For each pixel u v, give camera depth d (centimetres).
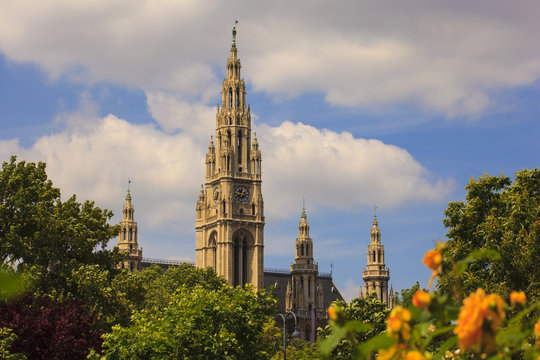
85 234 8462
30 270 7625
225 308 6309
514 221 6006
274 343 11162
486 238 6128
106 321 8094
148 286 14188
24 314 5553
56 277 8144
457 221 6925
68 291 8094
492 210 6456
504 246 5834
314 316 11531
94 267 8144
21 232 8206
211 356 5934
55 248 8294
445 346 750
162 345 5731
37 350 5344
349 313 7662
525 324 774
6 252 7756
